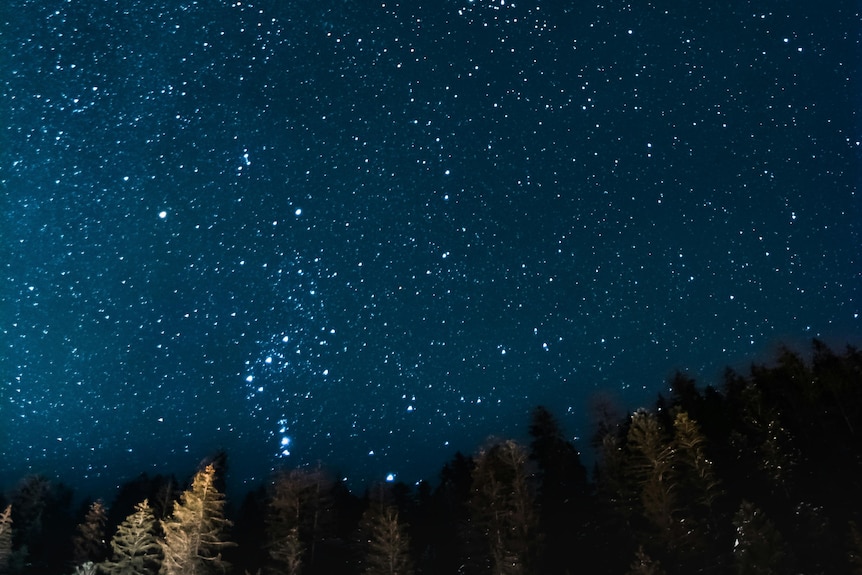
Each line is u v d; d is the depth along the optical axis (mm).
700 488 34750
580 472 44812
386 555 37000
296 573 37625
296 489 42469
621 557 37969
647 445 35281
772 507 36906
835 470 39062
